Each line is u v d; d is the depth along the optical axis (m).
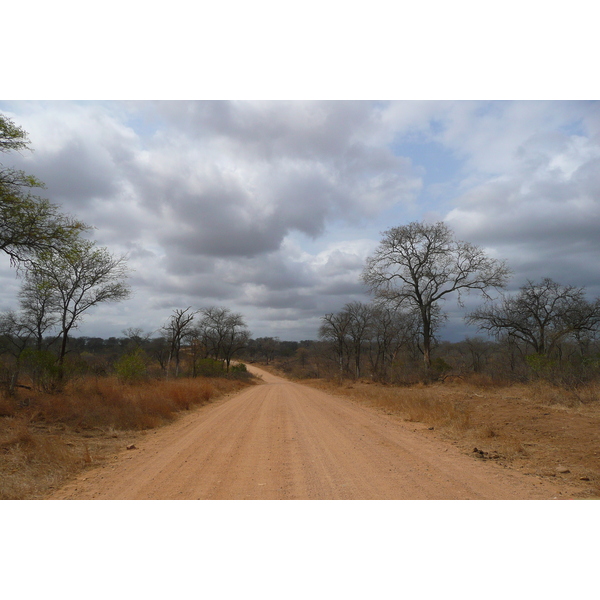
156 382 26.42
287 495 5.82
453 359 48.94
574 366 19.39
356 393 27.23
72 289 18.92
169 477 6.87
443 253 34.16
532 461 7.48
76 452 8.62
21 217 12.03
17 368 15.45
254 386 49.81
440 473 6.78
